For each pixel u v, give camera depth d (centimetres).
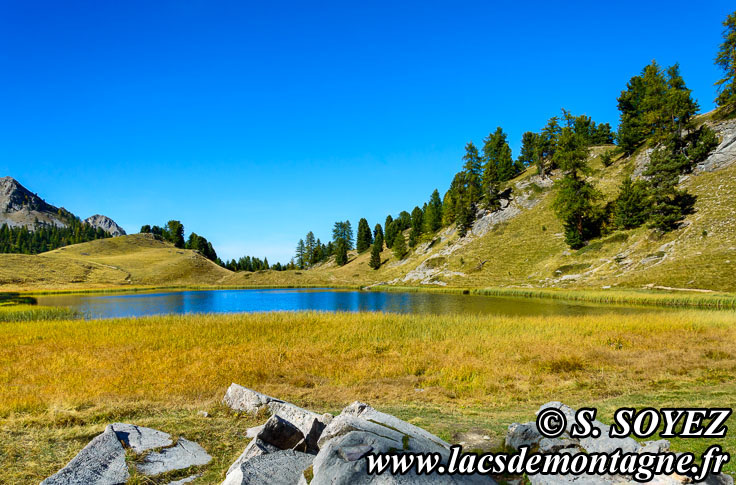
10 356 1557
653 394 1078
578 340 1858
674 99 7050
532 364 1430
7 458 598
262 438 600
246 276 12288
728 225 5325
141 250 15625
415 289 8044
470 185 10406
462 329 2191
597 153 9981
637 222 6819
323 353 1623
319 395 1095
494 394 1113
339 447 441
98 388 1076
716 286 4375
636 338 1883
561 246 7669
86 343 1833
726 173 6162
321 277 12088
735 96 6919
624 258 6109
